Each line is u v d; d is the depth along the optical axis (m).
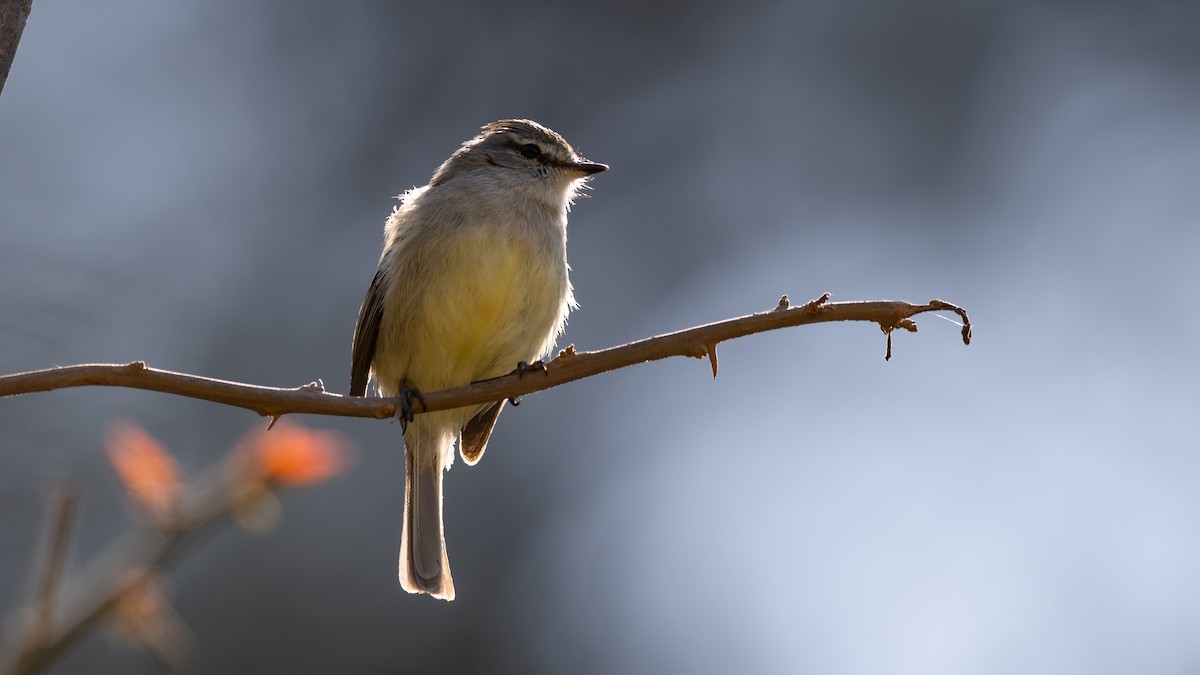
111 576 5.50
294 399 7.10
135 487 5.72
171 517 5.70
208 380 6.93
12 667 5.18
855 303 7.40
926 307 7.36
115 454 5.79
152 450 5.78
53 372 6.58
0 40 6.71
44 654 5.24
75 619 5.32
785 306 7.53
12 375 6.50
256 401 7.03
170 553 5.66
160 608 5.53
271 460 5.80
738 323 7.57
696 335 7.62
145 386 6.81
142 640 5.45
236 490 5.77
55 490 7.61
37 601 5.28
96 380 6.67
